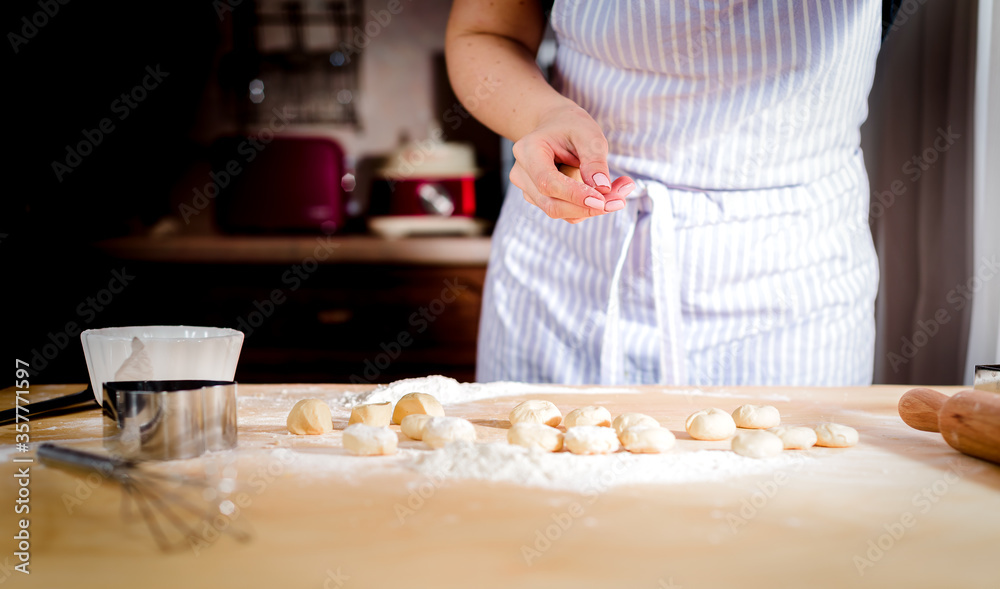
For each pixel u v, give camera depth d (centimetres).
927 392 71
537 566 41
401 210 240
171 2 260
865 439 67
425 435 64
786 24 87
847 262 102
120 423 58
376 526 46
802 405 82
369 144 280
